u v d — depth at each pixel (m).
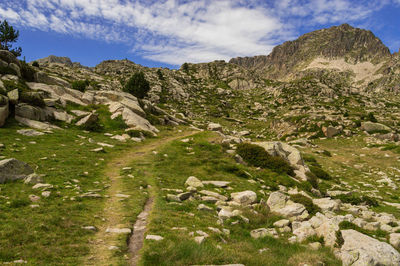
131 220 11.96
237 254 8.93
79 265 7.61
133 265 7.98
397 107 153.62
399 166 42.72
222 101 150.38
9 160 15.06
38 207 11.78
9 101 32.09
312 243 11.34
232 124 105.75
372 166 43.16
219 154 32.91
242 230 12.58
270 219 14.80
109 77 160.12
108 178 20.14
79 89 62.84
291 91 174.62
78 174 19.23
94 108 48.41
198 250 8.54
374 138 67.06
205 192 18.83
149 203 15.25
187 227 11.48
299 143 62.19
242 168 27.47
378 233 13.06
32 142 25.94
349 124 80.19
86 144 30.53
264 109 146.00
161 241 9.45
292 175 28.91
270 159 30.44
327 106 130.00
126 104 54.69
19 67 45.09
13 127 29.17
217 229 11.70
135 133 40.84
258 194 20.45
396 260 8.69
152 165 26.08
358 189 30.92
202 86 194.25
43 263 7.44
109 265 7.78
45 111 37.03
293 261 8.99
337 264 9.00
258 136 83.38
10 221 9.90
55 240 9.04
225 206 16.38
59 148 26.22
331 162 45.31
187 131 55.66
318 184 30.03
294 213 15.80
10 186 14.06
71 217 11.31
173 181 21.14
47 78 51.84
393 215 19.72
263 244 11.01
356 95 175.38
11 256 7.59
